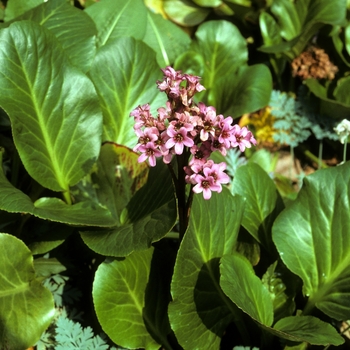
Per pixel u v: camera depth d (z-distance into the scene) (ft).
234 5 3.55
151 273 2.62
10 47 2.63
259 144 3.44
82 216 2.60
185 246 2.47
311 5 3.49
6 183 2.56
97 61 2.90
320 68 3.45
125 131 2.94
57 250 2.77
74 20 2.95
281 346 2.68
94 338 2.52
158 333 2.59
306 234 2.66
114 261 2.53
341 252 2.66
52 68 2.69
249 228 2.72
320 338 2.43
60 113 2.70
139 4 3.20
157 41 3.37
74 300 2.73
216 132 2.26
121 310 2.53
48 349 2.58
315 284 2.67
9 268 2.50
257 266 2.83
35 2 3.12
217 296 2.59
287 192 3.27
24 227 2.79
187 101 2.30
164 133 2.27
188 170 2.29
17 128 2.59
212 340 2.57
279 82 3.56
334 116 3.41
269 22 3.50
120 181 2.79
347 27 3.51
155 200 2.65
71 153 2.73
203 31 3.37
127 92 2.93
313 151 3.55
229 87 3.28
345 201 2.66
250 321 2.69
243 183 2.77
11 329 2.47
